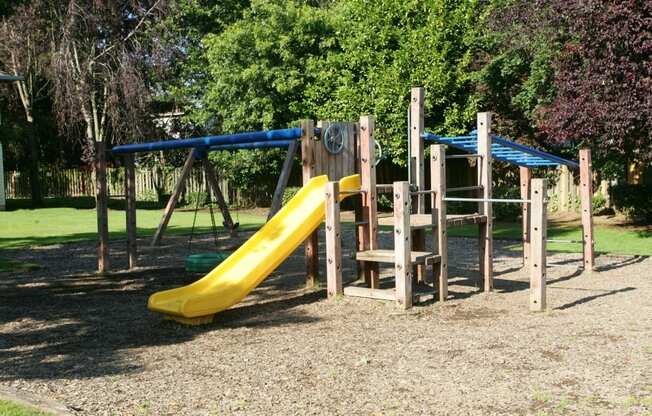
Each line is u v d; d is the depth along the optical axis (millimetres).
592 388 4992
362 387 5145
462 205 22703
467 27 20297
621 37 13453
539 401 4727
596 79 14016
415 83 20516
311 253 10094
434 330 7074
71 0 24500
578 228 17719
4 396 4832
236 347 6590
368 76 21594
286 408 4715
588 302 8547
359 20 22031
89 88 25594
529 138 20531
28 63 28125
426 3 20719
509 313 7938
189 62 28156
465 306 8445
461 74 20297
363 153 9531
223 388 5215
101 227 12070
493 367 5598
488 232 9617
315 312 8250
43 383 5430
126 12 26422
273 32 24000
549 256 13336
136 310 8672
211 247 15172
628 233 16719
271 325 7598
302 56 24219
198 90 27859
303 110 23859
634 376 5262
